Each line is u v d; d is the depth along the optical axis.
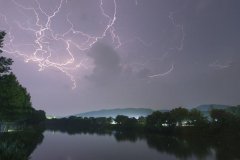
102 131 171.50
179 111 136.50
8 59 37.38
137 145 79.75
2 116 49.53
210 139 93.50
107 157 55.53
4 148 31.61
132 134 136.88
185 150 65.38
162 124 147.50
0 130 77.88
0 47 37.06
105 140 98.81
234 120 105.62
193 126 123.25
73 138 107.94
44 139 100.62
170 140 95.12
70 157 54.34
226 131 100.88
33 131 111.38
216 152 60.22
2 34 36.91
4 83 39.09
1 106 44.06
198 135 109.56
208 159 50.91
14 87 57.66
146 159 52.84
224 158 51.38
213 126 108.75
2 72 37.56
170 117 135.88
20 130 99.81
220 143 79.00
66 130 183.38
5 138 53.38
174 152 62.38
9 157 30.20
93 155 58.25
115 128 197.50
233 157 52.31
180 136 112.75
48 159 50.12
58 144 81.56
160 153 61.25
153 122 148.12
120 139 103.56
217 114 114.50
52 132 154.62
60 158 52.25
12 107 49.28
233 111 129.00
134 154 60.09
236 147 68.06
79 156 56.28
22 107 64.94
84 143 86.56
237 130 98.44
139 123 189.12
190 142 84.94
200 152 60.88
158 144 81.62
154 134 131.12
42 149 67.19
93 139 103.75
